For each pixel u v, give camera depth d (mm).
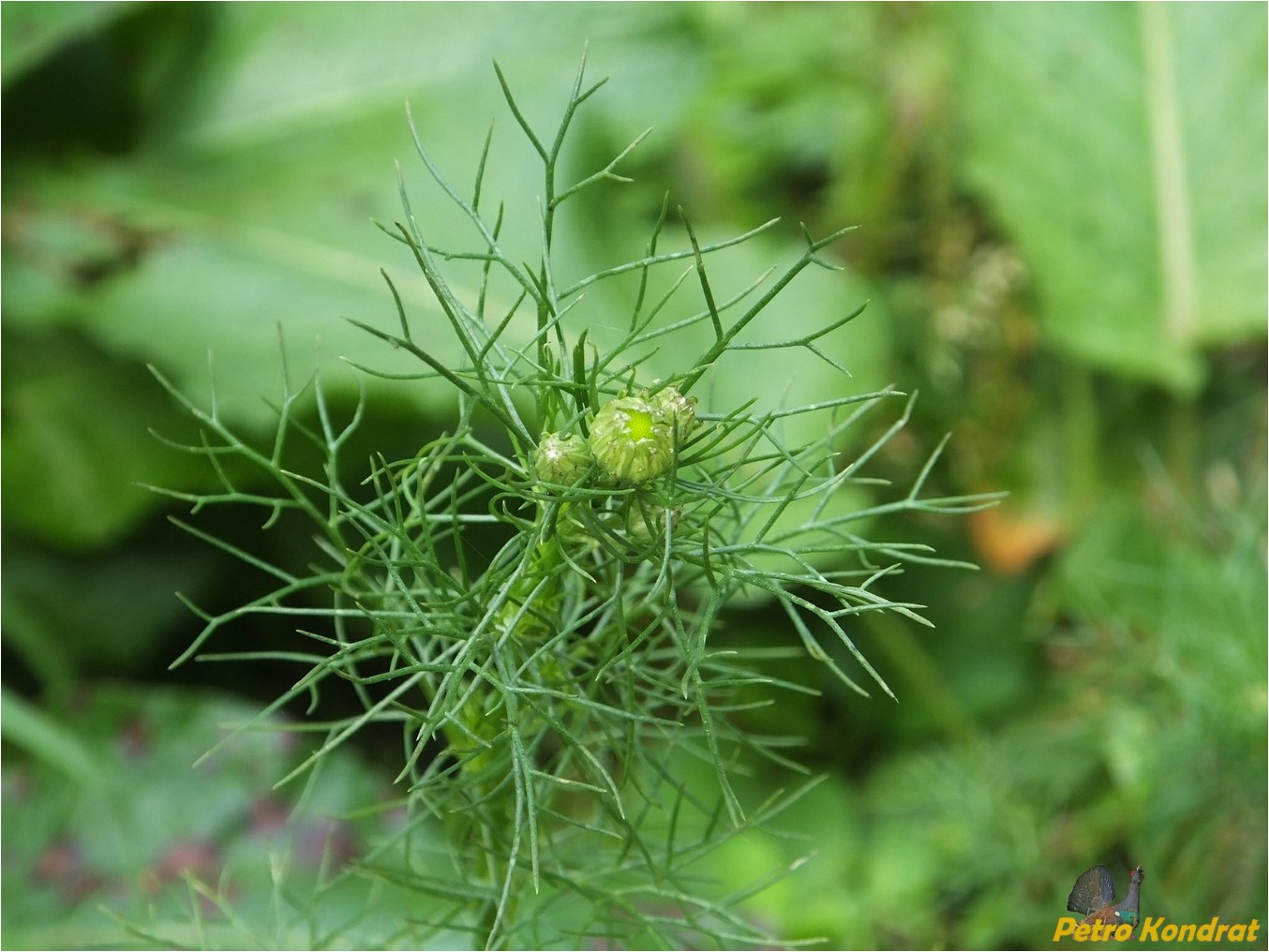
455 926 230
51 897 307
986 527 395
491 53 401
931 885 325
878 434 388
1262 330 397
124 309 357
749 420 200
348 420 349
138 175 394
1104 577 370
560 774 229
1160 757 312
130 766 325
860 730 362
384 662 338
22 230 374
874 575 205
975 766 337
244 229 374
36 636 339
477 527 332
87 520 350
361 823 320
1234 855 309
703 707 199
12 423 353
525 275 367
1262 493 353
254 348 350
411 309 354
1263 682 309
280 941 247
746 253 389
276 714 345
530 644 218
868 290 395
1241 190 401
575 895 261
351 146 392
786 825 331
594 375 202
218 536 360
